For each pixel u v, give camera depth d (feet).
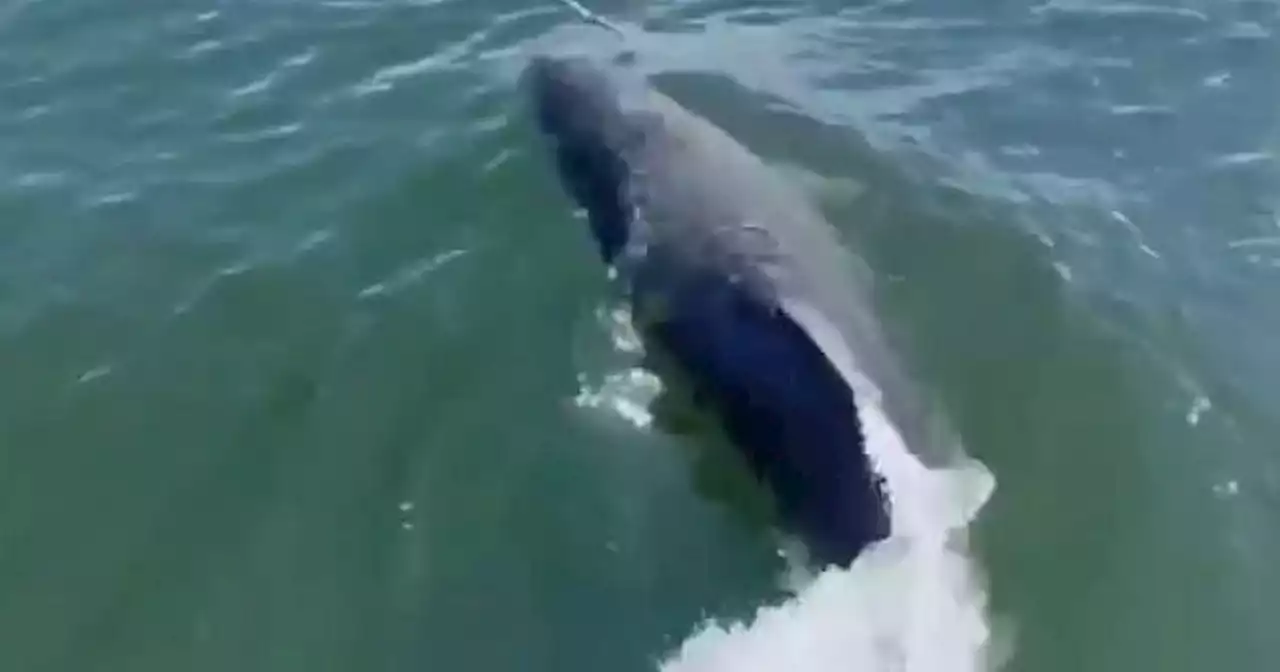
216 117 95.30
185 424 74.33
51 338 79.25
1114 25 106.52
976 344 77.20
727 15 107.14
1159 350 77.82
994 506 69.21
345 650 64.54
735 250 75.20
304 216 86.69
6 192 89.04
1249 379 77.05
